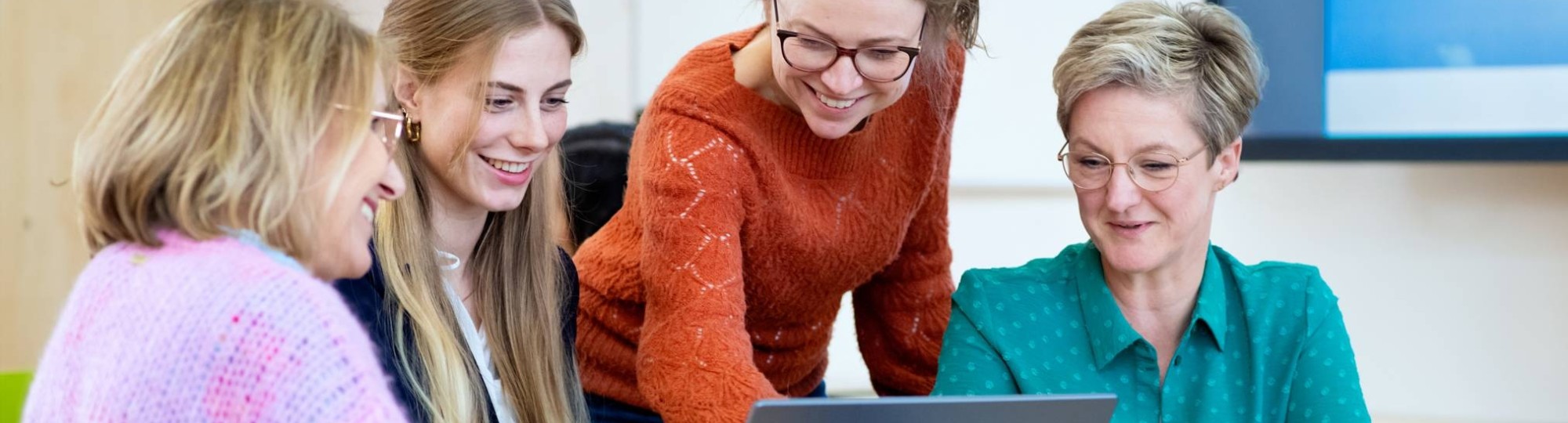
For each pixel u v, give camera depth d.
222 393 0.94
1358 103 3.13
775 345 1.83
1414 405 3.34
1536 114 3.03
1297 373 1.59
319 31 1.05
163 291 0.97
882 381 2.01
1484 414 3.28
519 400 1.63
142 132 1.00
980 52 3.53
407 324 1.47
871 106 1.58
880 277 1.95
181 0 3.02
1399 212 3.32
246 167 1.00
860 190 1.73
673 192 1.55
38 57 2.98
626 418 1.83
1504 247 3.24
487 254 1.63
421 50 1.43
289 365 0.95
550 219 1.68
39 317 3.01
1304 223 3.39
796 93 1.56
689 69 1.65
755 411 1.12
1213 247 1.67
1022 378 1.62
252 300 0.96
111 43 3.02
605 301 1.76
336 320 0.99
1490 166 3.23
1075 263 1.67
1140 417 1.61
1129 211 1.51
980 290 1.67
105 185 1.00
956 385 1.63
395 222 1.48
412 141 1.47
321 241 1.06
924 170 1.78
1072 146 1.54
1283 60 3.17
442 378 1.46
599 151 2.22
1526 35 3.02
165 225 1.02
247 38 1.02
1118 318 1.60
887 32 1.48
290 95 1.01
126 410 0.94
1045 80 3.51
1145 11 1.50
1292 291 1.62
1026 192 3.57
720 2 3.61
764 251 1.67
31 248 3.00
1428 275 3.30
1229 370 1.60
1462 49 3.06
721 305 1.53
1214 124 1.49
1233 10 3.18
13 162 2.97
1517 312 3.24
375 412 0.96
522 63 1.44
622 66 3.64
